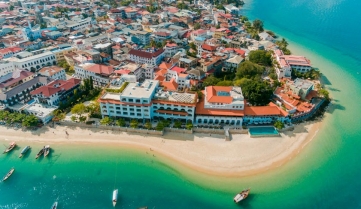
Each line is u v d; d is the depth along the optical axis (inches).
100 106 5369.1
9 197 4084.6
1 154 4793.3
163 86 6043.3
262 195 4141.2
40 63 7667.3
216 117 5413.4
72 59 7790.4
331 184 4355.3
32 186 4249.5
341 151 5029.5
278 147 5044.3
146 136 5221.5
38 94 5748.0
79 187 4232.3
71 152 4845.0
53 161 4658.0
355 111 6274.6
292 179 4416.8
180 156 4790.8
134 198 4050.2
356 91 7229.3
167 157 4771.2
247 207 3954.2
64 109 5797.2
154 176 4414.4
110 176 4397.1
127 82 5905.5
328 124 5767.7
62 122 5472.4
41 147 4955.7
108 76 6752.0
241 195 4047.7
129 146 4992.6
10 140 5098.4
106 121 5241.1
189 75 6850.4
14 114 5408.5
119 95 5447.8
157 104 5378.9
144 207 3895.2
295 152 4953.3
